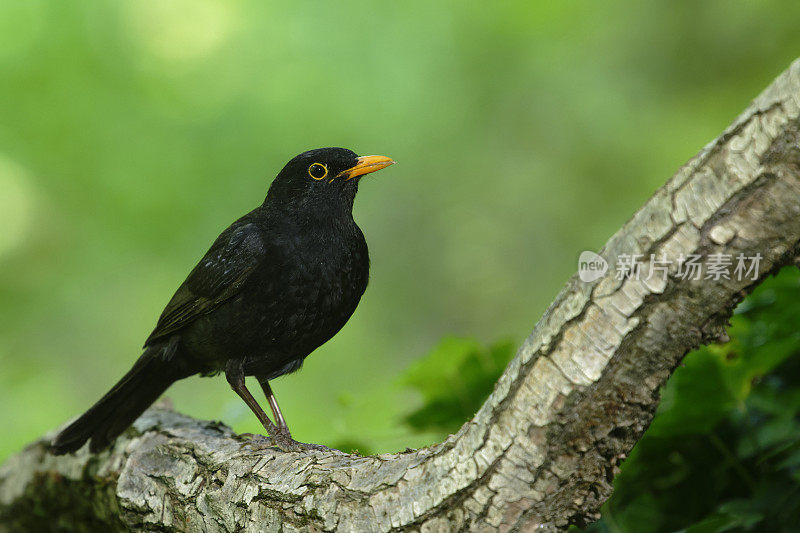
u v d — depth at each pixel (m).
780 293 4.43
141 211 14.91
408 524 3.39
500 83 16.17
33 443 6.22
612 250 3.04
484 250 15.95
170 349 5.96
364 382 14.86
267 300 5.73
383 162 5.98
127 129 15.20
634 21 15.99
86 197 15.20
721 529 3.78
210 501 4.31
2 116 15.09
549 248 15.85
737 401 4.29
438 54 15.73
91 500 5.46
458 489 3.29
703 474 4.59
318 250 5.83
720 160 2.86
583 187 15.99
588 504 3.22
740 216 2.84
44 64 15.18
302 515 3.75
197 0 15.27
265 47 15.15
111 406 5.66
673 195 2.94
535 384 3.15
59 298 15.21
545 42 16.33
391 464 3.60
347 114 14.83
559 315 3.13
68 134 15.12
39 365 14.98
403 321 15.88
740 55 15.20
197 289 5.84
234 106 14.95
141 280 15.00
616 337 3.03
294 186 5.95
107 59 15.32
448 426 5.36
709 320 2.97
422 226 16.25
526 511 3.23
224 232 6.07
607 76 16.14
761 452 4.38
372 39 15.34
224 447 4.64
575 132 16.09
